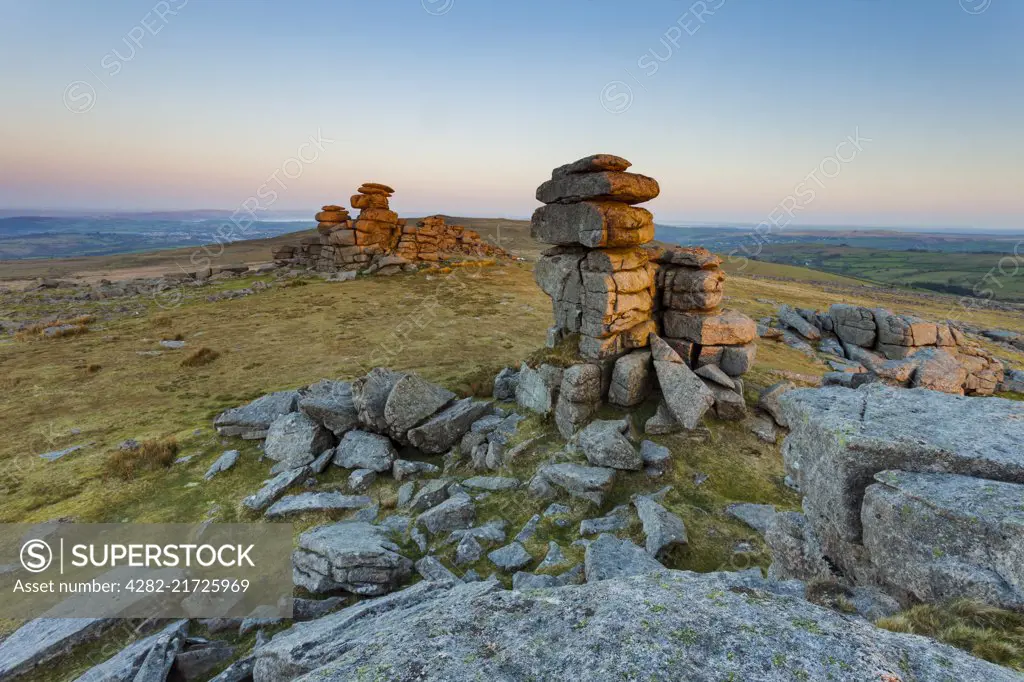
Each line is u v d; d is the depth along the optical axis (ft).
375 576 33.86
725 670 10.84
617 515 40.27
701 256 64.23
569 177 60.44
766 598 13.56
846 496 18.58
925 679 10.55
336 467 55.83
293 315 142.92
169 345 113.39
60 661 28.86
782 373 70.79
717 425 54.49
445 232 250.78
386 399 61.41
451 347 109.60
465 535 39.24
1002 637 12.66
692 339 63.00
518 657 11.98
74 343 116.88
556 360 60.90
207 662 27.89
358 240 206.90
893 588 16.51
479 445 57.26
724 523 38.68
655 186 60.80
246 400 79.97
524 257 294.05
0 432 68.85
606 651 11.76
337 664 12.41
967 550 14.76
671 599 13.69
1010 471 15.89
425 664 11.94
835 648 11.42
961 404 19.83
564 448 53.16
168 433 67.00
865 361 104.63
